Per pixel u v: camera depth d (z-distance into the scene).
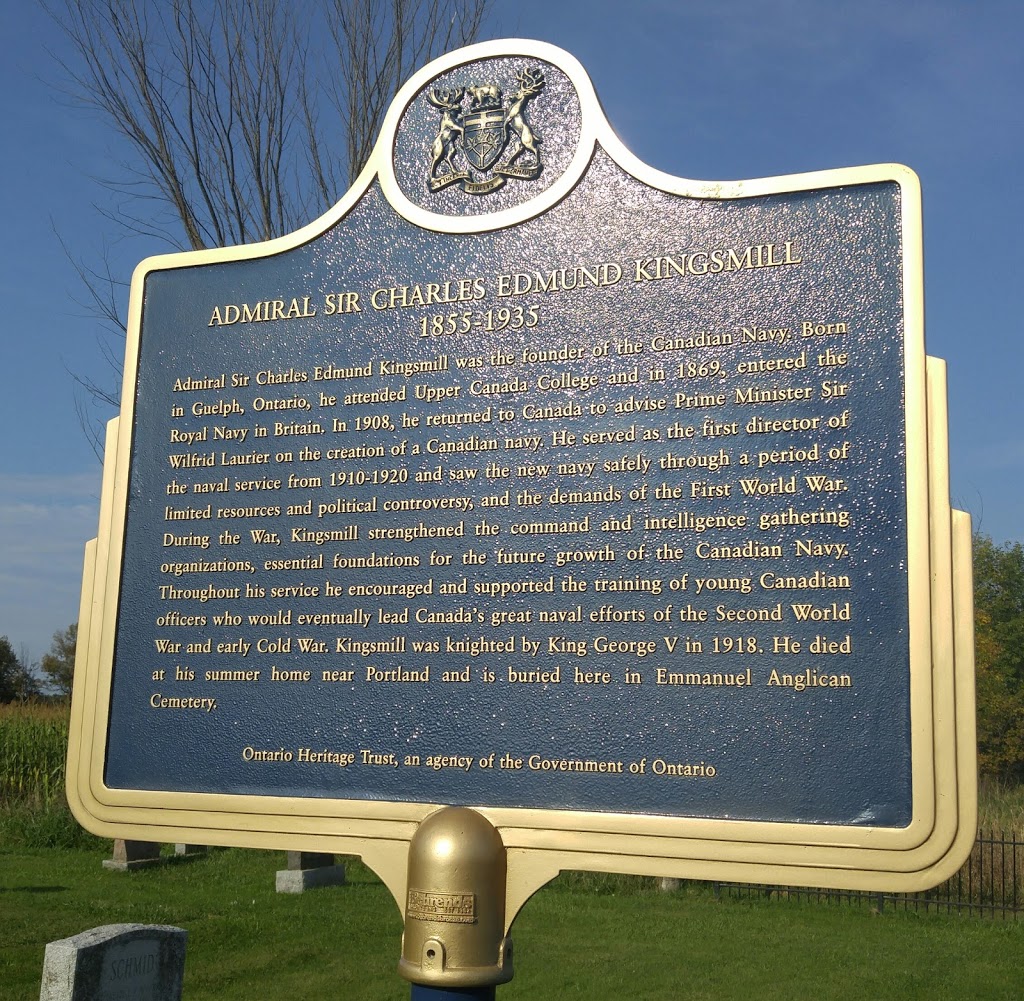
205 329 4.51
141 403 4.53
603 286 3.98
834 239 3.75
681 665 3.62
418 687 3.90
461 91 4.30
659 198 3.97
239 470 4.33
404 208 4.30
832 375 3.66
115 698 4.27
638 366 3.88
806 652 3.50
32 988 7.49
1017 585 34.91
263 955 8.81
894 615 3.45
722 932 10.43
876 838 3.31
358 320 4.29
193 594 4.26
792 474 3.63
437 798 3.79
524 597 3.83
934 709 3.34
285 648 4.10
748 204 3.86
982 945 9.98
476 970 3.51
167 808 4.10
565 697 3.72
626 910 11.50
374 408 4.19
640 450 3.82
